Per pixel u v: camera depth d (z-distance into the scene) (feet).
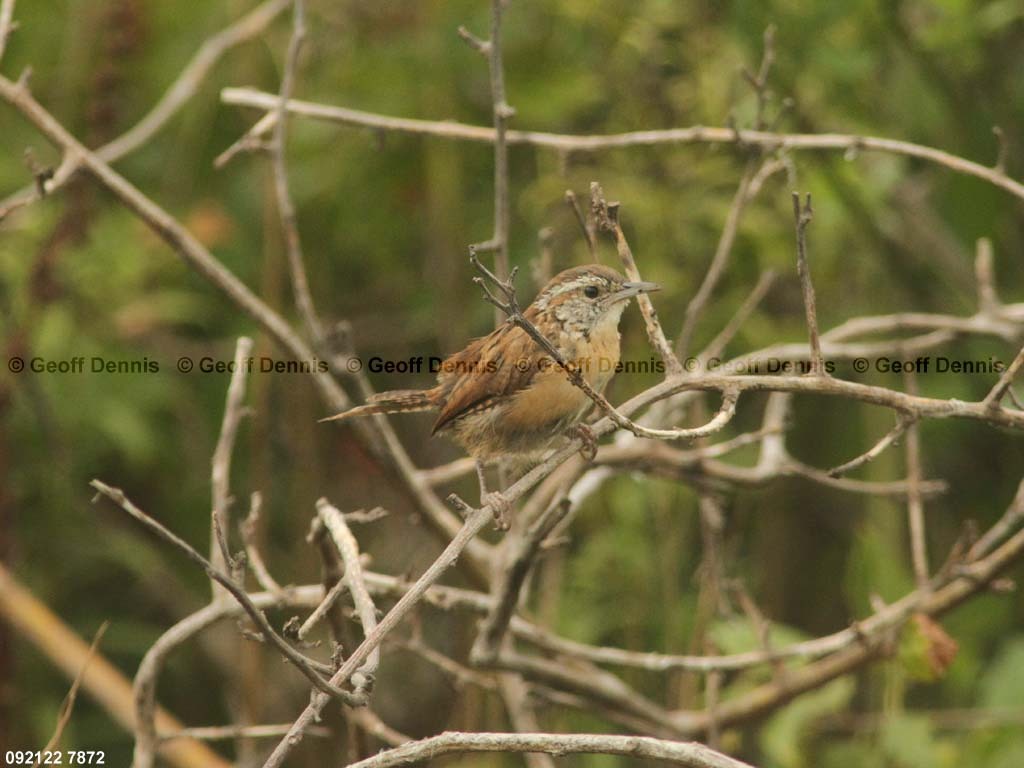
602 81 38.68
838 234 38.37
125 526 39.52
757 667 29.73
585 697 28.73
